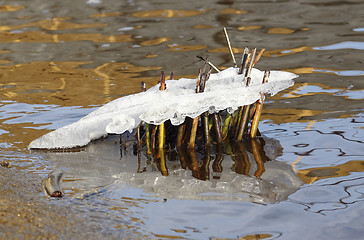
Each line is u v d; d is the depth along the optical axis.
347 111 16.47
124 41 25.08
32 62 22.59
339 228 10.46
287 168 13.18
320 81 19.12
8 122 16.36
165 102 13.98
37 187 12.18
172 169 13.34
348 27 26.28
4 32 27.19
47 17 29.92
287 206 11.34
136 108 14.17
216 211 11.19
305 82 19.08
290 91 18.33
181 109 13.88
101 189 12.21
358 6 30.30
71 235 10.06
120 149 14.63
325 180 12.49
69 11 31.11
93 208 11.24
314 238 10.16
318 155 13.83
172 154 14.24
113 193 12.02
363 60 21.31
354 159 13.52
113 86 19.30
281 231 10.41
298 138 14.87
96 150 14.57
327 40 24.27
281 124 15.80
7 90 19.31
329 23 27.11
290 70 20.41
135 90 18.75
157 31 26.50
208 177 12.82
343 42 23.86
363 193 11.80
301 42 24.11
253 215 11.02
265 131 15.41
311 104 17.12
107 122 14.94
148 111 13.90
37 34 26.69
